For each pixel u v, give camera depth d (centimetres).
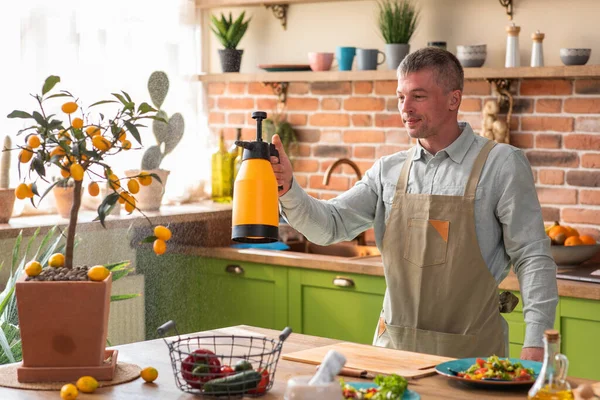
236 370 190
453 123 285
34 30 438
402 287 289
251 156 209
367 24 483
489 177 278
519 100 437
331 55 480
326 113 501
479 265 276
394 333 287
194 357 193
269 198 206
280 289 445
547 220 434
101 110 466
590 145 420
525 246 270
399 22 453
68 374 200
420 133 282
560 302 364
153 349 235
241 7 531
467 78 438
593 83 416
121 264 344
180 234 476
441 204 282
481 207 277
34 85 438
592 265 405
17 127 435
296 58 512
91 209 465
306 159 511
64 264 211
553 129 429
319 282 430
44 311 198
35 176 440
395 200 293
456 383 201
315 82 504
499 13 441
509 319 379
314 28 503
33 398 188
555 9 427
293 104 513
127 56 481
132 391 193
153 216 457
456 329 279
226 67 518
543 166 433
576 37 422
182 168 511
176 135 502
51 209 457
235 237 207
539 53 418
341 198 302
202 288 471
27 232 408
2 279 417
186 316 473
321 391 160
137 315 462
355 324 419
